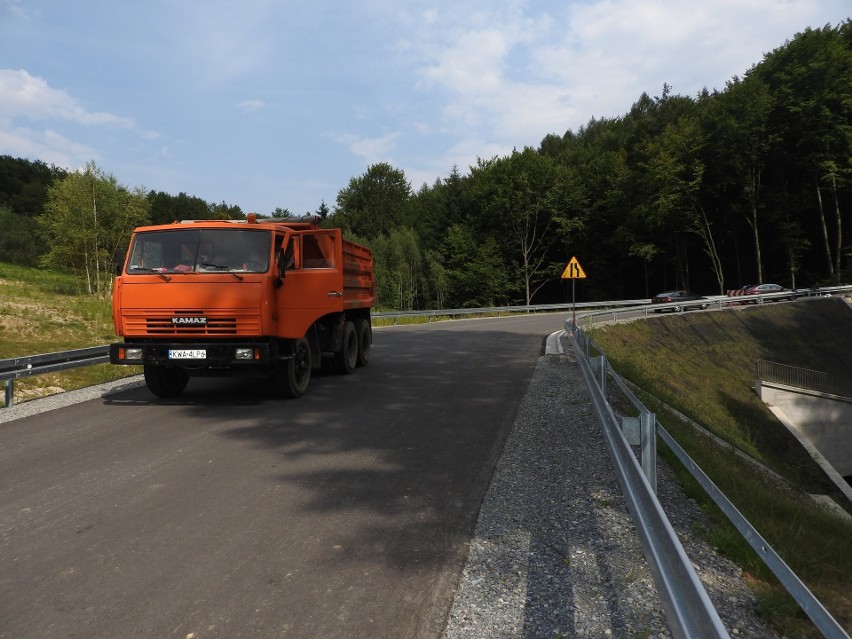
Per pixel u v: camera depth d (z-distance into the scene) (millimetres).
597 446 6422
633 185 51531
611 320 28031
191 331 8203
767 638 2957
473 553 3910
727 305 36625
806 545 4566
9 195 96875
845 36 47875
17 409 8508
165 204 100625
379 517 4527
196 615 3176
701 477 3572
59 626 3078
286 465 5852
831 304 38125
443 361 13719
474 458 6039
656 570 2691
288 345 8977
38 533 4270
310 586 3482
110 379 11336
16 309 21594
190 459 6059
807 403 25891
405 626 3062
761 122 45344
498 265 56844
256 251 8445
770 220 47844
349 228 84125
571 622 3072
